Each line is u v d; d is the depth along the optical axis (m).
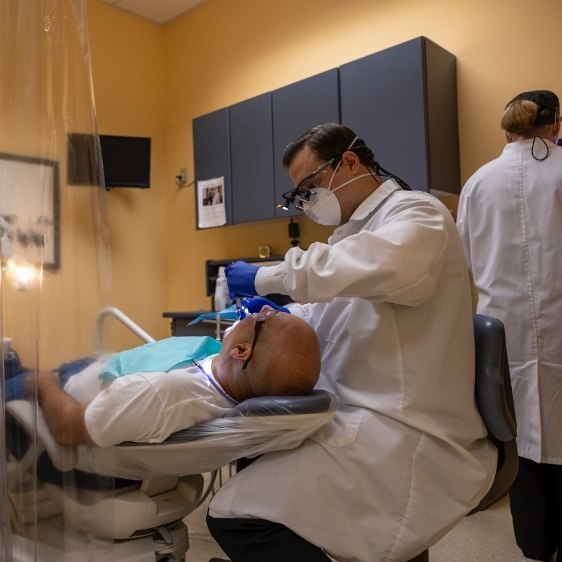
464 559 1.86
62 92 0.90
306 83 2.88
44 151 0.89
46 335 0.90
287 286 1.12
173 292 4.20
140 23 4.18
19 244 0.88
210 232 3.93
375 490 1.06
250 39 3.70
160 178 4.25
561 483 1.69
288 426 1.00
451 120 2.62
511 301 1.75
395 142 2.51
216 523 1.10
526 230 1.73
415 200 1.16
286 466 1.06
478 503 1.14
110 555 0.96
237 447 1.03
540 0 2.45
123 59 4.05
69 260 0.92
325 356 1.27
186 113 4.13
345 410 1.15
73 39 0.91
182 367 1.24
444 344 1.11
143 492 1.15
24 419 0.88
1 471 0.85
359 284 1.02
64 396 0.92
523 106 1.79
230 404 1.12
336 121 2.74
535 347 1.71
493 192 1.81
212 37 3.95
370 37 3.04
